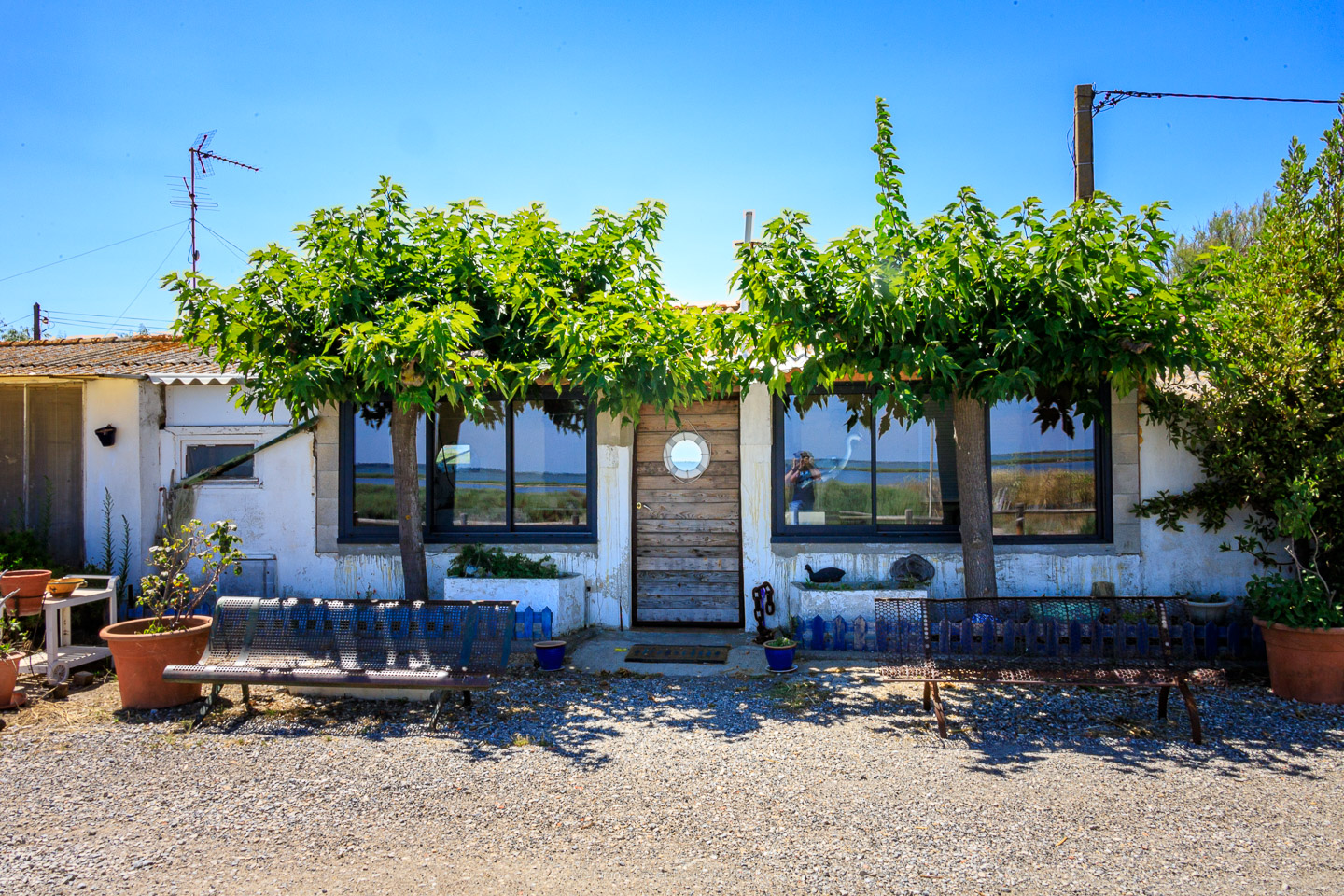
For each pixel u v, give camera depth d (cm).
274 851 370
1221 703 579
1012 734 520
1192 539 759
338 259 671
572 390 835
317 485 855
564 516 841
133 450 872
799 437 813
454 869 354
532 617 752
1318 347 632
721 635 793
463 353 691
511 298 706
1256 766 462
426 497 848
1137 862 353
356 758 486
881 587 754
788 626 794
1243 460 656
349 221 690
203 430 880
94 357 981
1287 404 646
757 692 620
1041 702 583
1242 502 715
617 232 718
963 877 342
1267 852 361
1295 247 666
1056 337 586
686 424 862
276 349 680
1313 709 564
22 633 702
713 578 855
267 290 666
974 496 678
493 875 349
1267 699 587
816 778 448
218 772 466
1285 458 646
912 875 344
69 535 882
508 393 657
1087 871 346
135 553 868
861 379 791
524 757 486
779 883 339
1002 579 775
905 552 788
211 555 639
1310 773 452
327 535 852
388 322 630
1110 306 593
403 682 546
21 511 880
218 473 875
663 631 817
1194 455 730
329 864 358
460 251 710
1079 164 1243
